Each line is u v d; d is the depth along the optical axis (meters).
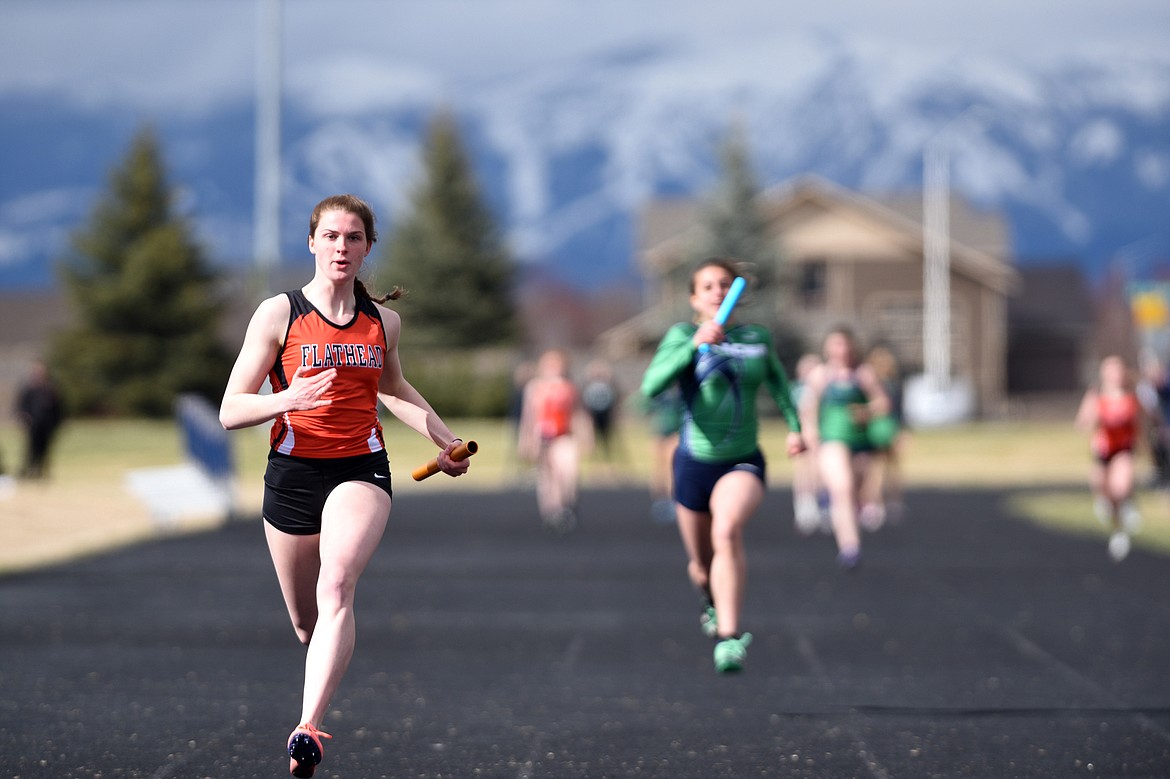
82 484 97.25
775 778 22.06
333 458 20.42
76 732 25.09
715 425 28.48
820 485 71.88
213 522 72.44
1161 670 31.42
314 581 21.00
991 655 33.53
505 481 107.56
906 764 22.91
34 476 100.00
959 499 87.19
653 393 28.73
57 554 57.53
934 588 46.06
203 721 26.08
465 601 43.16
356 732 25.31
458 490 98.06
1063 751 23.78
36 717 26.39
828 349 52.25
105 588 46.31
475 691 29.22
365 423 20.66
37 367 100.19
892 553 56.94
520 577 49.28
